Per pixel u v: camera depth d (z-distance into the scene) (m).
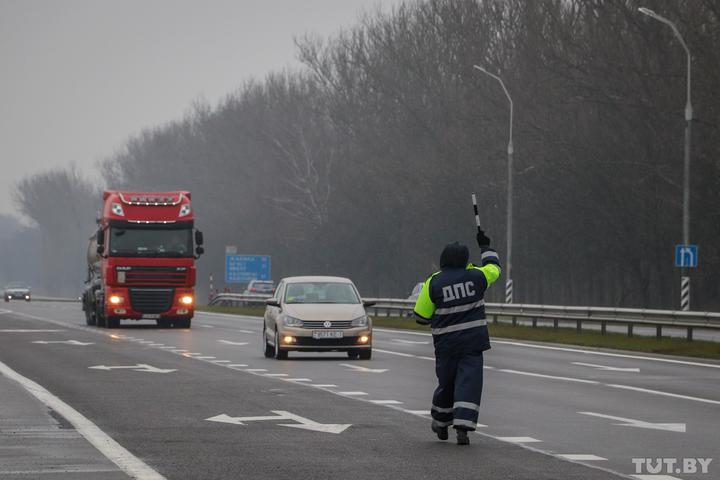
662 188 167.25
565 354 75.12
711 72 151.00
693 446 32.28
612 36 166.62
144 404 43.06
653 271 189.50
